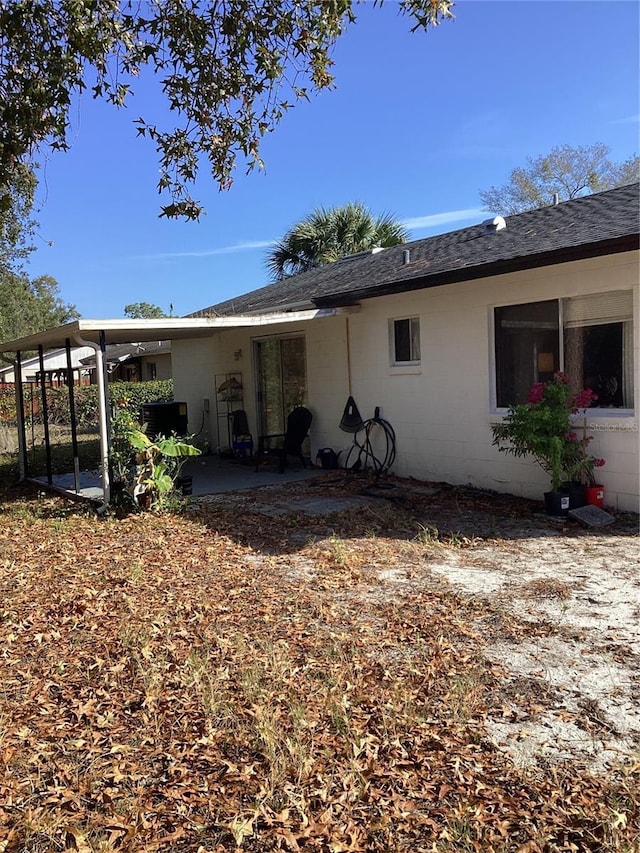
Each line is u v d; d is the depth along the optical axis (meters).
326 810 2.42
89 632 4.28
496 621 4.17
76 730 3.04
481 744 2.79
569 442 6.95
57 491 9.96
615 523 6.58
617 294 6.83
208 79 6.93
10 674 3.67
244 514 7.85
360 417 10.55
